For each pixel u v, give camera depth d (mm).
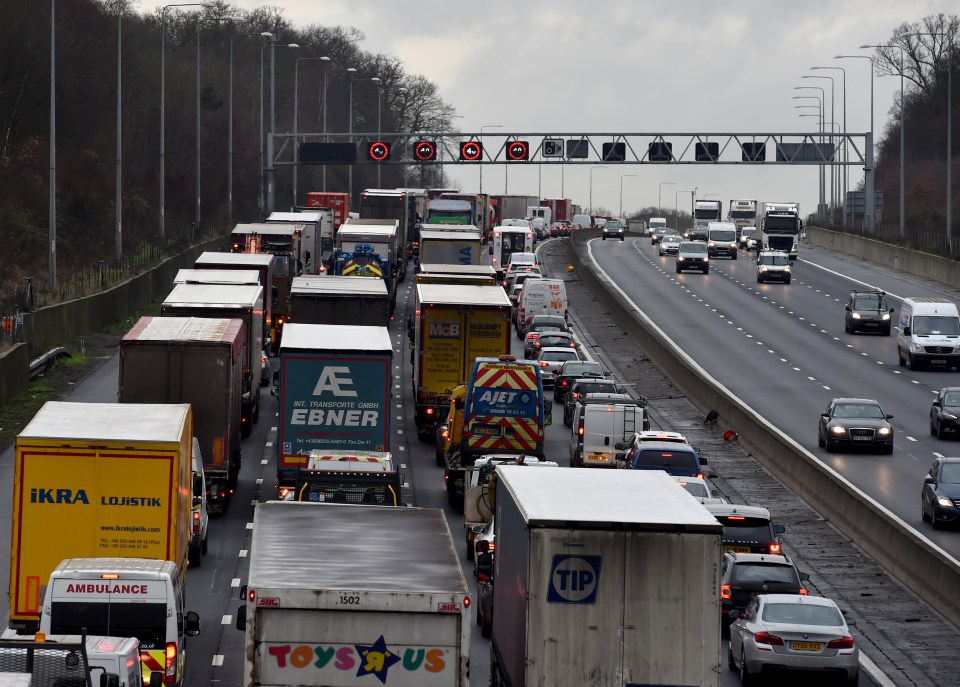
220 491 113562
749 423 150250
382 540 60125
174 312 146750
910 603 93188
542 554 51781
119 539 76125
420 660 51438
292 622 51062
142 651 64250
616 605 51781
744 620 75000
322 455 99500
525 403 120562
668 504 55281
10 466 128625
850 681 72375
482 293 152625
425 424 148500
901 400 180875
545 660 51719
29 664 46500
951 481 116000
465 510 102250
